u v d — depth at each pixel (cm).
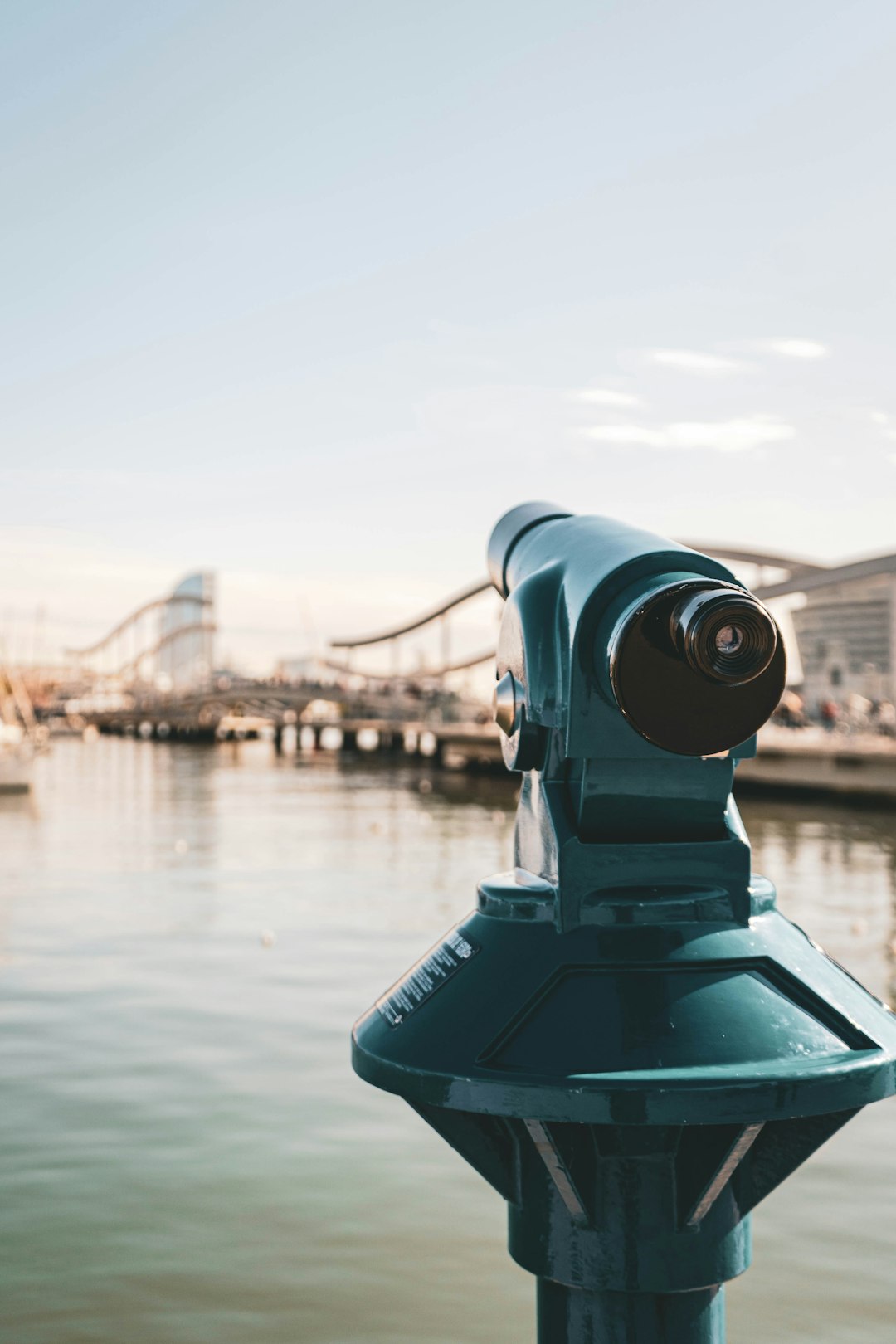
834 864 3045
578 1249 130
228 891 2761
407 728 9181
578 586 132
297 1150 1096
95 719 16062
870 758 4444
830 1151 1070
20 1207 977
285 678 11562
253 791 6306
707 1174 127
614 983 129
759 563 7181
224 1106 1209
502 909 139
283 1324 810
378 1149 1098
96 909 2494
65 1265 884
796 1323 805
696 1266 129
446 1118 134
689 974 130
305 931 2209
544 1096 119
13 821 4547
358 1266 891
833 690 8556
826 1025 129
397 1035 135
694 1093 117
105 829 4278
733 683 114
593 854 133
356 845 3775
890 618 8412
